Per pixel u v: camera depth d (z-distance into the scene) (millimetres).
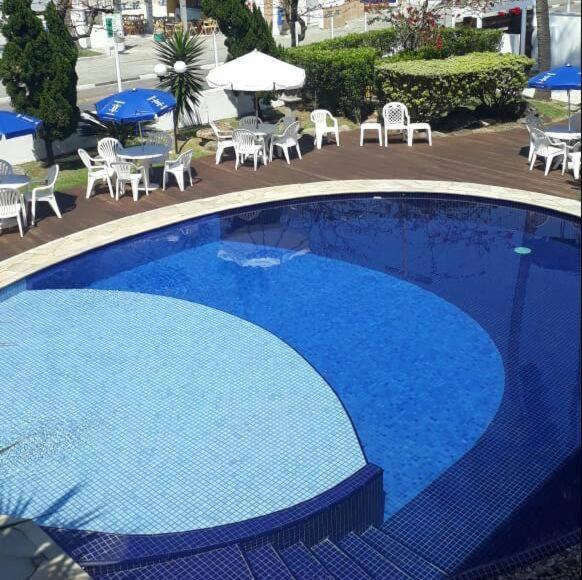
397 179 16641
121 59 37906
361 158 18375
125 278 12906
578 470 7969
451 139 19703
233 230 14773
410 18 23609
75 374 10125
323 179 16875
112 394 9664
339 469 8172
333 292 12273
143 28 47688
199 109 21703
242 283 12672
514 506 7512
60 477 8164
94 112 20547
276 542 7250
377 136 20406
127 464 8344
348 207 15773
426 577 6695
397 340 10781
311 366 10203
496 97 20766
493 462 8195
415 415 9094
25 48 16312
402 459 8336
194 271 13141
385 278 12664
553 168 16938
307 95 23078
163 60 18781
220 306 11914
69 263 13273
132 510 7641
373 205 15820
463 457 8312
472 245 13797
